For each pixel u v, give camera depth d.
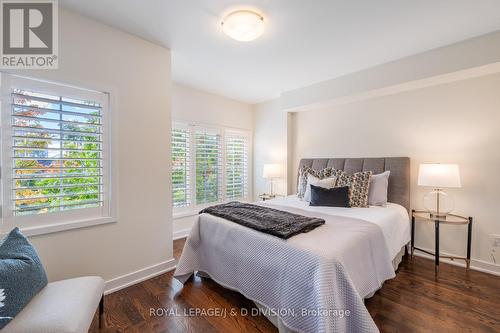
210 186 4.00
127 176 2.14
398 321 1.66
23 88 1.63
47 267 1.73
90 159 1.91
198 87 3.68
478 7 1.74
